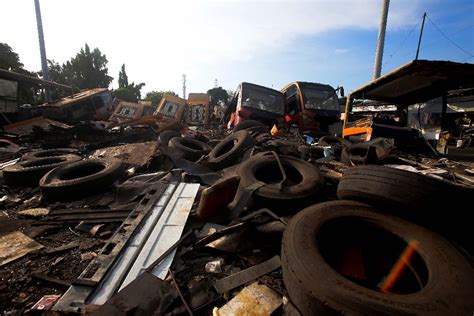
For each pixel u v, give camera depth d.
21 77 12.87
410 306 1.64
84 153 7.40
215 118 19.45
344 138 10.44
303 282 1.88
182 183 4.39
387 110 13.76
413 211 2.38
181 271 2.51
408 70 7.46
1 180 5.30
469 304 1.67
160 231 3.03
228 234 3.00
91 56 40.94
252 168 4.47
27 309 2.07
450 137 11.10
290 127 12.04
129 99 42.00
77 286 2.19
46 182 4.39
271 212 3.29
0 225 3.39
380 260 2.79
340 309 1.68
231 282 2.30
